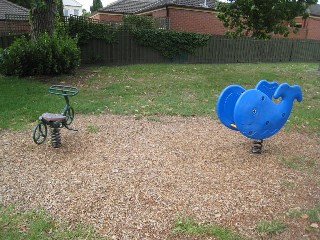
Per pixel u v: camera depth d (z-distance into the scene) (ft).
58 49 38.19
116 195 11.99
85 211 11.00
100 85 34.32
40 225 10.16
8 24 60.08
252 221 10.57
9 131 19.35
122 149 16.46
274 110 15.30
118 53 54.90
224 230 10.00
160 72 44.50
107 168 14.23
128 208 11.18
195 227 10.14
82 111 23.95
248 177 13.60
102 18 100.83
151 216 10.75
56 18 45.44
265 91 16.69
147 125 20.75
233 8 41.24
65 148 16.56
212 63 62.95
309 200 11.98
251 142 17.83
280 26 42.16
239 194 12.17
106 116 22.89
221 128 20.36
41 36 38.50
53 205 11.35
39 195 12.01
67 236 9.71
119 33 54.13
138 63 56.34
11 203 11.48
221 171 14.08
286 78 43.73
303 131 20.59
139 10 95.45
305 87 37.55
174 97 29.19
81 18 50.96
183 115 23.31
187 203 11.51
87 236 9.75
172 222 10.44
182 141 17.75
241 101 14.37
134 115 23.13
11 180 13.15
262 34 42.70
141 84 35.14
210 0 81.97
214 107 25.72
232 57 66.18
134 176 13.48
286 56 73.72
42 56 37.52
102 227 10.18
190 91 32.32
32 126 20.31
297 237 9.88
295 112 25.14
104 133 18.95
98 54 53.21
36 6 38.11
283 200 11.90
